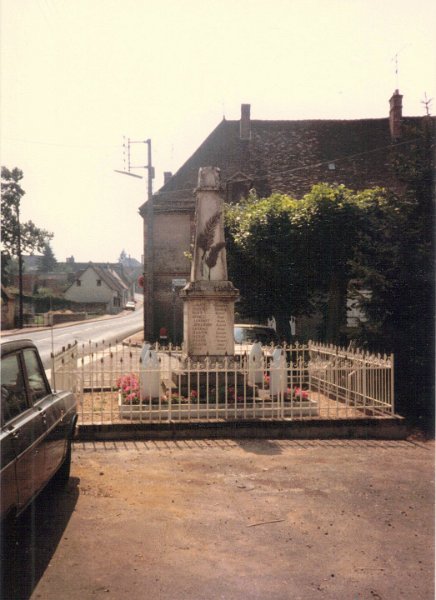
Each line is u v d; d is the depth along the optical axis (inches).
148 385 385.1
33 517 222.1
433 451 332.5
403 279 485.4
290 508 237.0
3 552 189.9
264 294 830.5
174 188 1279.5
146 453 318.7
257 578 176.4
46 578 173.8
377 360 394.3
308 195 794.2
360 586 171.8
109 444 337.4
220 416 375.9
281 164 1273.4
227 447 334.6
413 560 189.5
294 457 315.6
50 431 215.5
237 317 1093.1
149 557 189.8
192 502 242.5
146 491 255.3
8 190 1764.3
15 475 170.7
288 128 1337.4
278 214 783.7
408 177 501.7
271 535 209.3
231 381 427.2
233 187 1214.9
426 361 473.7
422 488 263.7
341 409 412.5
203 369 393.7
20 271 1764.3
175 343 1184.8
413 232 487.8
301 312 879.7
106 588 168.4
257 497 250.1
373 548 198.8
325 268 772.6
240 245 803.4
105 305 3179.1
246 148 1302.9
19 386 198.2
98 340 1237.1
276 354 414.9
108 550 194.4
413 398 473.1
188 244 1268.5
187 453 319.9
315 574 179.5
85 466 292.7
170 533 209.6
